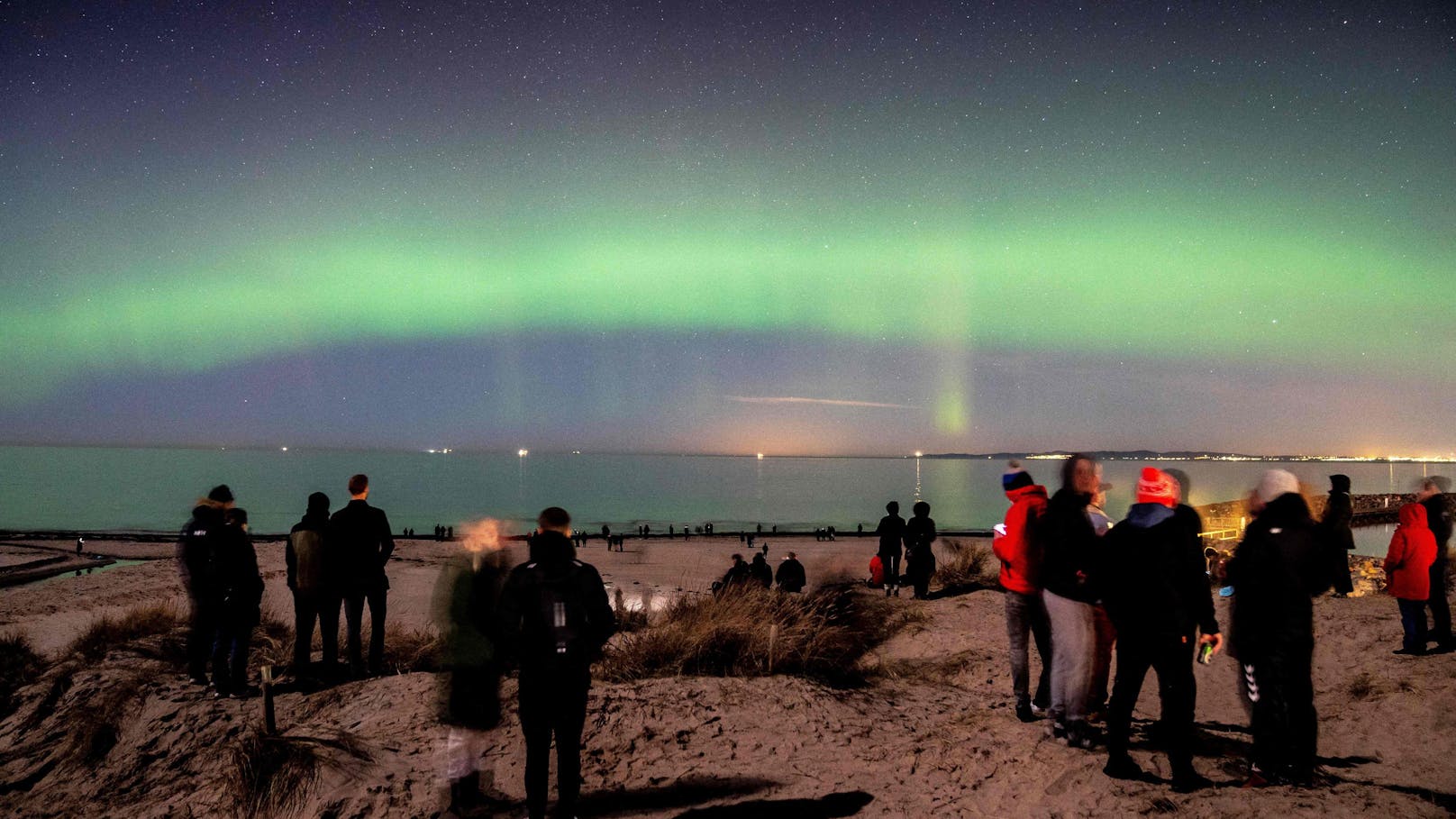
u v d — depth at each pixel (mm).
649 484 181625
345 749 5598
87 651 9336
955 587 13125
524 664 4148
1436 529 6859
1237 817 3670
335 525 7410
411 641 8969
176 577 23766
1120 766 4297
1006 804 4359
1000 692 7324
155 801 5676
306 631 7320
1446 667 6336
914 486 179375
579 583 4211
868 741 5742
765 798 4801
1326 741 5348
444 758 5469
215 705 6941
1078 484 4844
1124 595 4262
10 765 6664
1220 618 9555
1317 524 4195
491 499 106562
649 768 5332
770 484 188250
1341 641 7574
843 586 12922
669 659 7773
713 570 27359
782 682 7066
